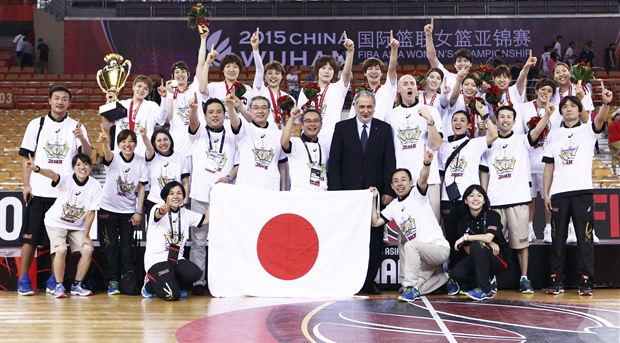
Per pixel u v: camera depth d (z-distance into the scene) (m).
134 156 6.22
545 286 6.33
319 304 5.45
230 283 5.97
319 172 6.22
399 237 6.13
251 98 7.00
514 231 6.15
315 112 6.22
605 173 10.33
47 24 18.75
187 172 6.48
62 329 4.46
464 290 6.00
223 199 6.02
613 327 4.46
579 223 6.01
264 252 6.02
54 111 6.36
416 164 6.19
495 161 6.23
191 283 5.93
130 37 17.05
